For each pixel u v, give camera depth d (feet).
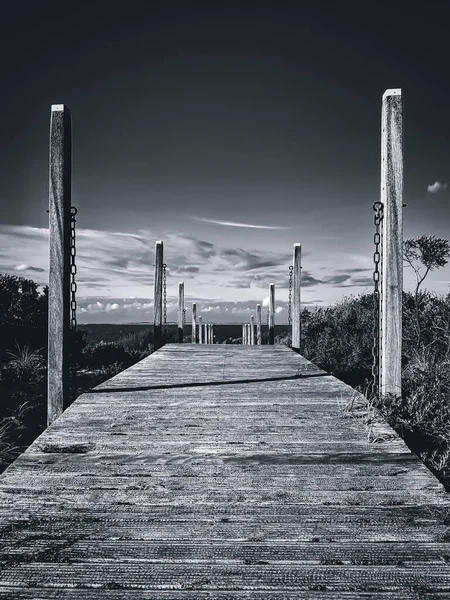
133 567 5.73
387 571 5.64
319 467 8.98
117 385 17.71
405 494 7.77
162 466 9.04
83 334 44.68
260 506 7.37
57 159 15.10
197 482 8.30
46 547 6.17
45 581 5.45
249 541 6.33
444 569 5.68
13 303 41.55
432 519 6.93
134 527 6.72
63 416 12.76
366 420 12.14
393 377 15.35
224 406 13.96
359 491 7.89
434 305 30.50
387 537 6.42
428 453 13.06
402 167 15.44
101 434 11.07
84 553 6.03
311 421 12.22
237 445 10.28
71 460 9.34
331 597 5.18
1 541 6.32
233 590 5.30
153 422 12.14
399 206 15.47
